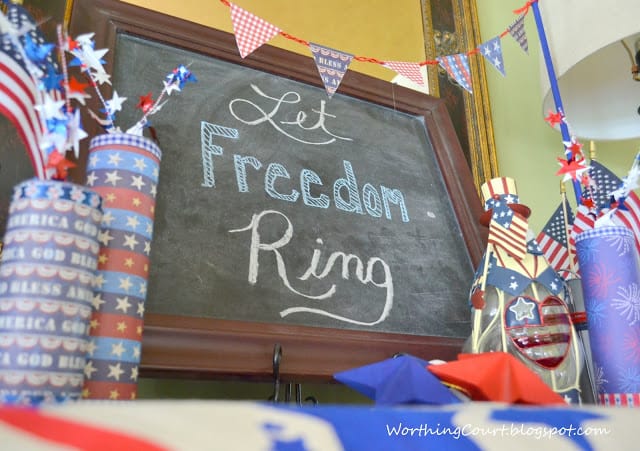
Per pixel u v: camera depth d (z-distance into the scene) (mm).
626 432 375
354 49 1539
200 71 935
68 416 250
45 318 448
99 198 508
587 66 1369
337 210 935
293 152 953
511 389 548
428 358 875
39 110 530
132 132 646
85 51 639
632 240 797
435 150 1125
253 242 818
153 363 653
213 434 262
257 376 721
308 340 766
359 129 1062
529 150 1517
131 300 562
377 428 311
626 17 1093
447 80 1457
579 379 811
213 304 740
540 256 830
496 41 1085
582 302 908
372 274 907
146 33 896
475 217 1071
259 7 1473
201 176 832
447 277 988
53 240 466
